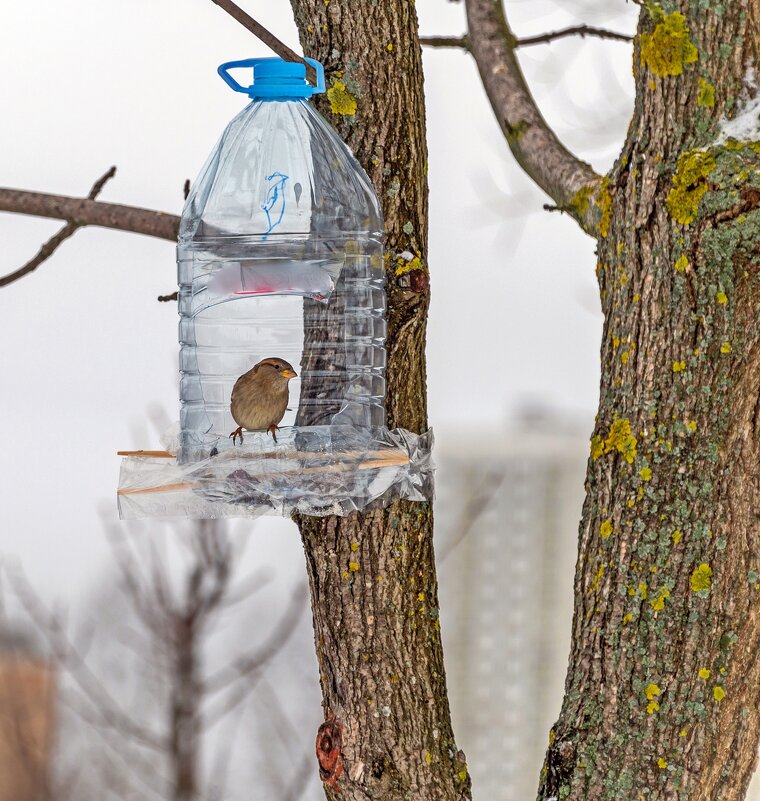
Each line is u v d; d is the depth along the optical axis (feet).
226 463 18.47
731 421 17.67
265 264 20.42
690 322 17.76
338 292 20.11
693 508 17.76
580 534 19.02
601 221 19.22
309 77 19.19
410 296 19.53
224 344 22.44
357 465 18.61
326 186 20.20
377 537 19.38
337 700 19.54
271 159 20.67
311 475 18.45
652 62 17.98
